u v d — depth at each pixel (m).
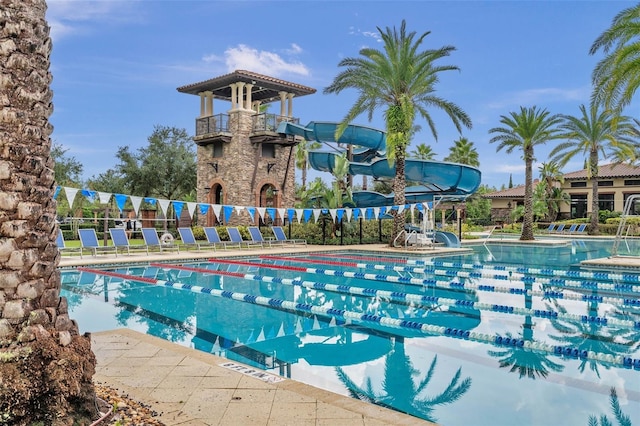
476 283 13.65
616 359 6.62
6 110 3.49
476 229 42.69
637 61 16.11
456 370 6.24
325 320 9.20
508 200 53.75
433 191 26.33
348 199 26.28
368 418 4.23
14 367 3.39
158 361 5.78
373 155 29.12
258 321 9.08
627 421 4.67
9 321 3.46
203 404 4.49
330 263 18.36
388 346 7.39
